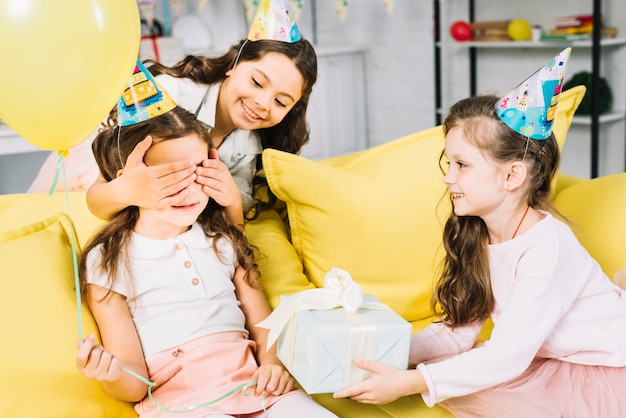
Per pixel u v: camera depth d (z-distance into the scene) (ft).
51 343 3.84
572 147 11.49
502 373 3.99
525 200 4.25
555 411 4.10
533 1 11.43
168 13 13.37
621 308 4.33
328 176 5.01
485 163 4.08
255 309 4.60
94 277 4.15
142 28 12.40
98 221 4.58
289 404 4.04
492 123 4.06
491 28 11.56
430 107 13.38
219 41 14.12
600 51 10.28
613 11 10.57
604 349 4.20
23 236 4.28
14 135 8.42
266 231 5.31
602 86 10.67
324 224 5.03
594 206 5.11
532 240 4.18
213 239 4.55
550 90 4.06
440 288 4.63
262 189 5.73
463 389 3.94
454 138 4.17
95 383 3.94
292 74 5.15
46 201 4.76
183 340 4.19
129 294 4.18
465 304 4.52
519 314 4.05
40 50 3.28
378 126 14.47
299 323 3.83
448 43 11.98
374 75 14.24
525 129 4.05
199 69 5.48
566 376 4.26
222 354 4.20
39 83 3.34
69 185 5.75
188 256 4.39
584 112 10.50
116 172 4.47
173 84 5.35
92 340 3.64
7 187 9.63
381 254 5.02
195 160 4.40
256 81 5.15
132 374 3.87
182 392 4.09
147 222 4.35
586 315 4.27
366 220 4.99
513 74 11.94
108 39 3.45
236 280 4.65
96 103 3.54
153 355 4.17
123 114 4.33
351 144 14.34
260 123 5.30
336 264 5.07
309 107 13.46
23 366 3.70
